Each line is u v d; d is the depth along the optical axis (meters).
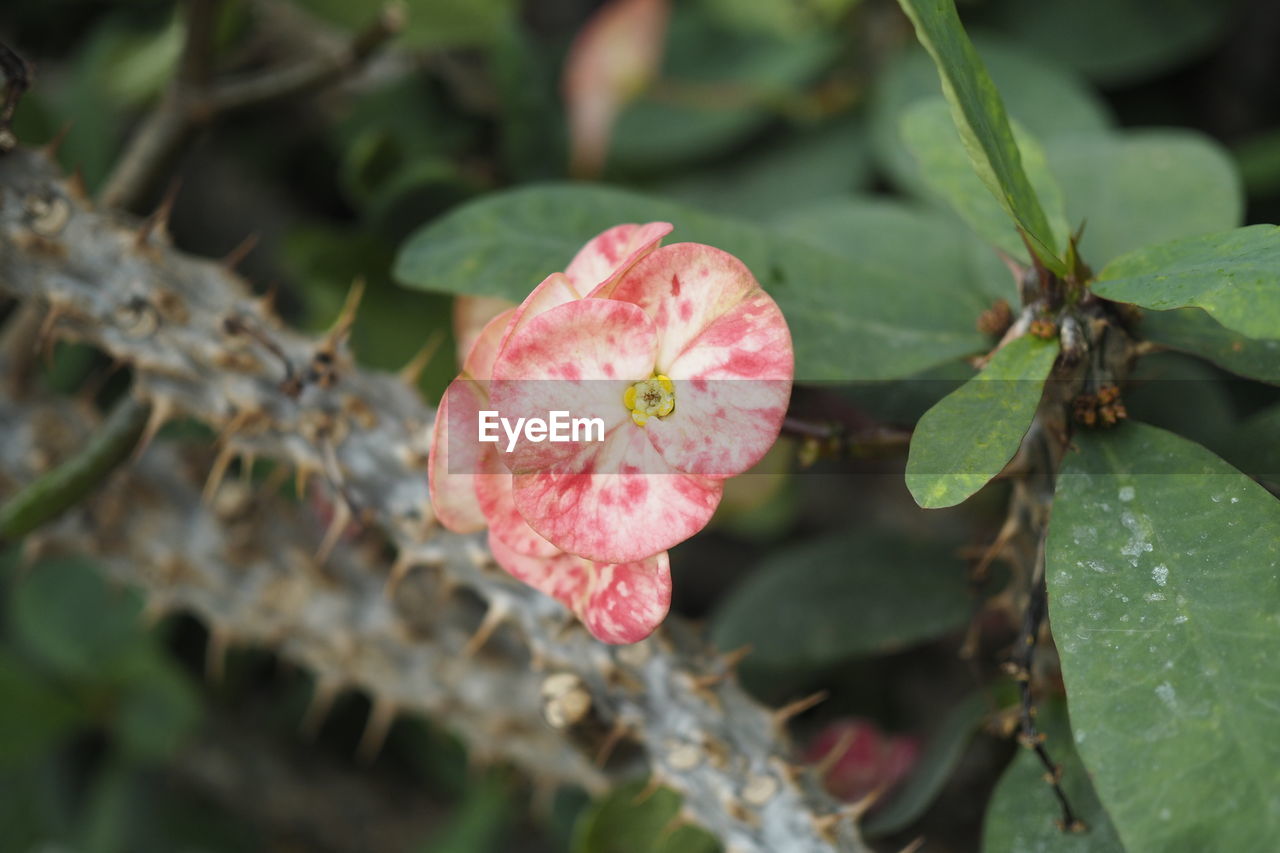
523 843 0.50
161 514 0.38
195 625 0.53
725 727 0.33
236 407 0.33
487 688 0.38
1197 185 0.37
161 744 0.48
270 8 0.48
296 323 0.55
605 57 0.46
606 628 0.29
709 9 0.50
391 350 0.41
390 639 0.38
